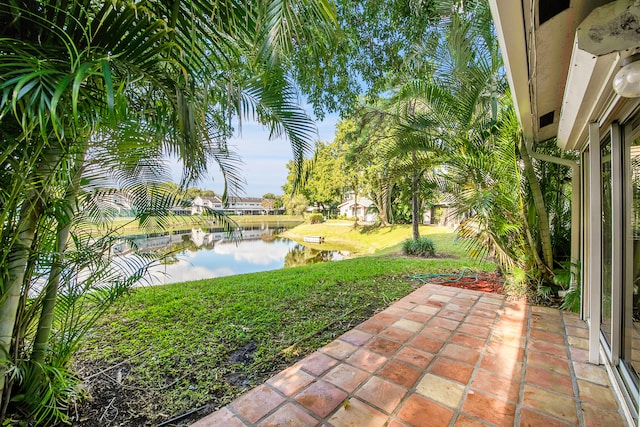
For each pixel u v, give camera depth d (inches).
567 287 135.6
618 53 45.2
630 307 73.9
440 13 125.7
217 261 371.9
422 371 79.6
